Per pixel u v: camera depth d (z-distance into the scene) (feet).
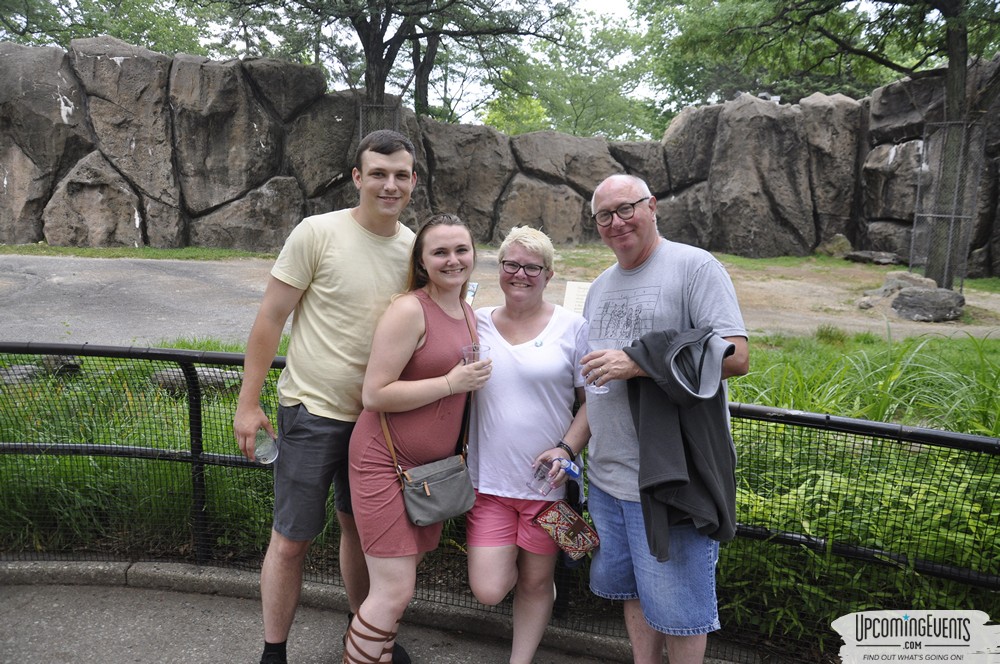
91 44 57.72
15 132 56.85
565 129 154.10
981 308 45.50
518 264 8.30
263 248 61.46
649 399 7.31
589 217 73.26
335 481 9.02
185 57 58.85
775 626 9.68
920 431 8.55
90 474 11.69
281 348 22.29
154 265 50.26
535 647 8.86
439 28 64.85
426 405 7.97
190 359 10.61
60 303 36.63
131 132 58.29
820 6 52.95
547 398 8.45
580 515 8.43
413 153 8.43
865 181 66.54
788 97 106.01
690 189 72.54
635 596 8.57
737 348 7.36
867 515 9.36
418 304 7.91
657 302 7.86
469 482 8.18
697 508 7.11
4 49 56.75
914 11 51.01
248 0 59.72
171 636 9.67
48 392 12.16
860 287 53.21
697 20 57.16
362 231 8.47
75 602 10.44
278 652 8.75
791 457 10.22
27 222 57.82
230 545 11.39
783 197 67.87
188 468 11.59
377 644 7.97
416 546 8.06
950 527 9.07
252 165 60.64
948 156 50.24
